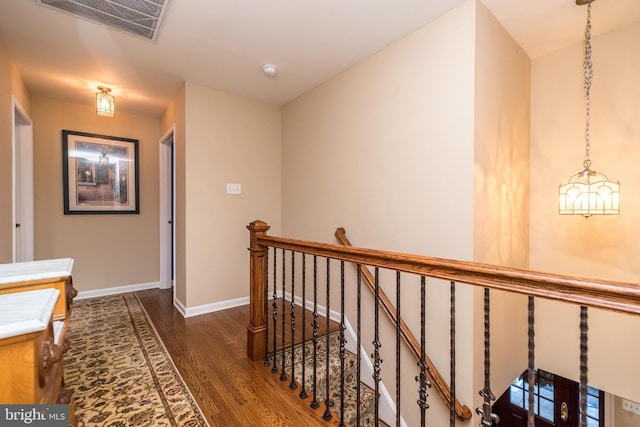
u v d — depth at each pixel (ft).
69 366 6.59
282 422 4.94
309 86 10.00
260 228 6.75
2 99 7.18
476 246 5.99
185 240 9.59
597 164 7.09
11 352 2.24
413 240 7.00
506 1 5.94
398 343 4.04
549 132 7.80
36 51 7.63
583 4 6.03
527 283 2.82
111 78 9.26
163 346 7.54
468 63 5.94
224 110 10.34
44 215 10.76
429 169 6.65
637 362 6.71
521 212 7.71
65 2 5.83
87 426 4.76
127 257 12.55
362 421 7.45
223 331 8.46
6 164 7.38
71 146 11.24
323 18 6.48
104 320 9.29
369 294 8.12
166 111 11.90
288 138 11.44
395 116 7.41
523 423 9.52
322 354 7.62
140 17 6.37
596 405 8.75
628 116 6.69
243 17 6.42
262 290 6.93
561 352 7.70
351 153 8.70
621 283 2.36
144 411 5.14
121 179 12.34
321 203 9.84
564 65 7.56
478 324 6.07
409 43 7.06
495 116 6.52
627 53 6.69
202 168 9.84
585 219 7.27
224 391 5.74
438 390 6.12
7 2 5.81
